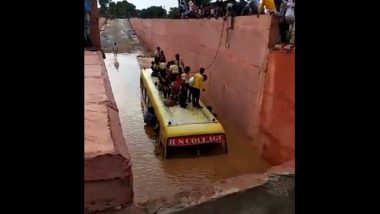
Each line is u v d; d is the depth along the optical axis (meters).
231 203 4.54
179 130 13.14
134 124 17.81
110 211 5.22
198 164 12.90
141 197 10.52
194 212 4.35
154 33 46.12
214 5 23.50
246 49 15.99
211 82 21.70
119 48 48.88
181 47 31.08
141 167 12.70
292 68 11.66
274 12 13.55
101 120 8.30
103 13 77.19
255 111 14.53
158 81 19.53
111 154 5.36
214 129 13.30
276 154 12.37
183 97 15.21
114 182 5.34
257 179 5.10
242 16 16.62
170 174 12.17
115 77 30.89
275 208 4.42
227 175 12.16
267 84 13.57
